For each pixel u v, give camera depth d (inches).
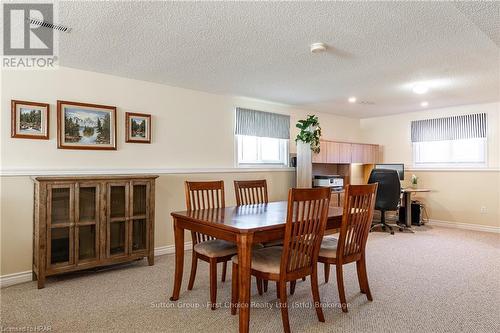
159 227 155.7
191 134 168.6
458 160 224.5
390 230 202.7
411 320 88.7
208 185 122.4
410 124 244.7
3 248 116.0
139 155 150.3
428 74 140.2
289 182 213.3
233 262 91.5
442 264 138.9
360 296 105.3
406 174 246.8
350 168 237.5
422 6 80.4
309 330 83.4
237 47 109.0
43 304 98.4
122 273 127.6
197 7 81.5
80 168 133.6
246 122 192.1
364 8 81.7
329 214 103.8
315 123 201.3
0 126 116.4
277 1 78.4
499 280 119.4
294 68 132.1
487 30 87.2
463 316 90.9
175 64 127.3
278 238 84.8
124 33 97.3
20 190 119.4
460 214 220.5
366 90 170.4
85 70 134.5
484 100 198.2
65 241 117.5
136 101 149.6
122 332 81.8
